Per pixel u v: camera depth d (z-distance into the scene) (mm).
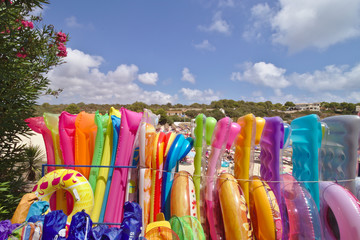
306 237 1789
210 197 1978
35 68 3363
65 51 3771
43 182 1930
